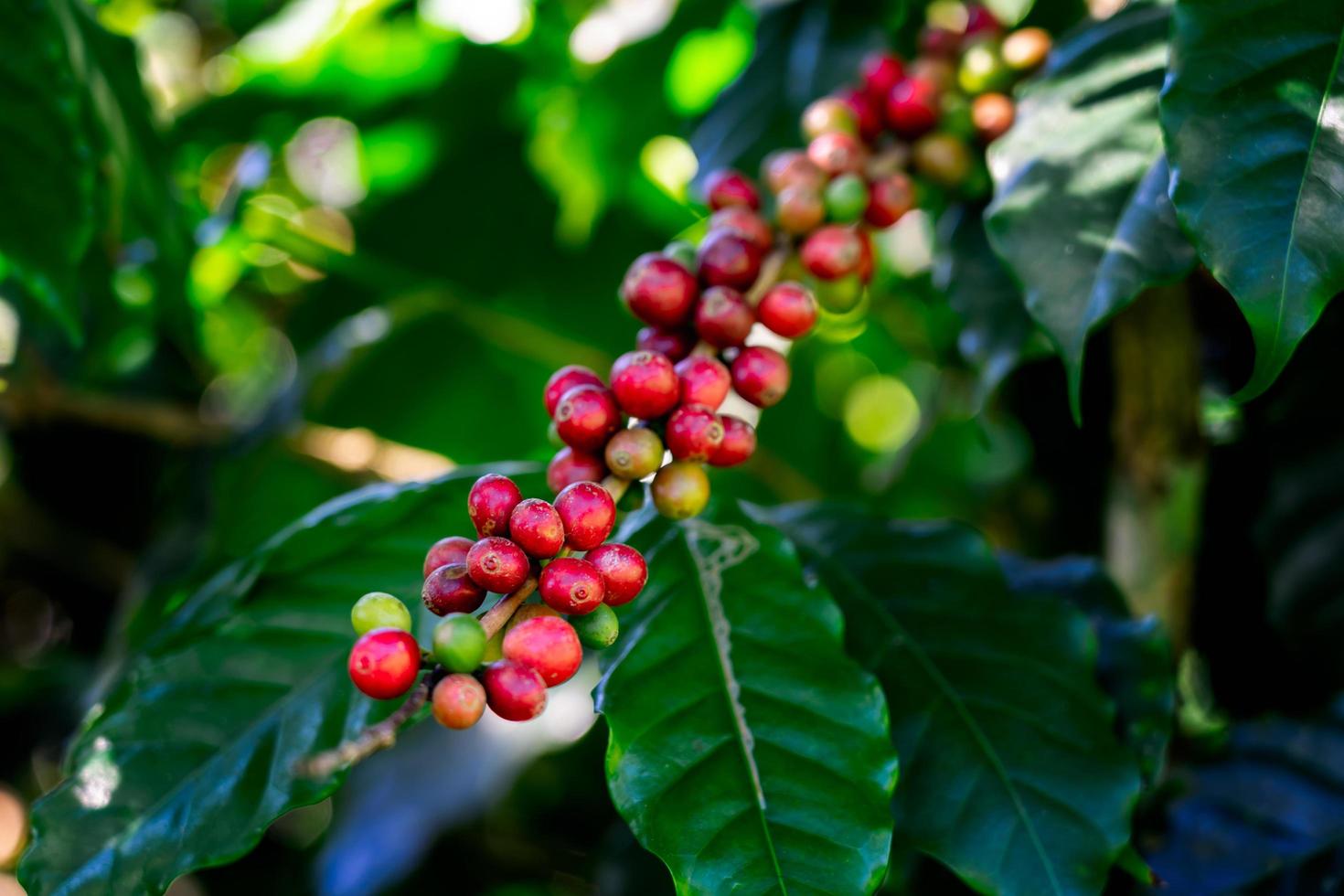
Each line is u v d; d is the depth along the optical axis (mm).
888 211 542
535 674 412
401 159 858
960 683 514
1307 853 554
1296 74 461
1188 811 575
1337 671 597
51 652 898
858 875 452
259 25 732
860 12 657
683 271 498
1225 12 465
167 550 758
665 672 480
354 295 886
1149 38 517
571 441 463
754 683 479
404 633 409
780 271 518
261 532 833
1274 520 608
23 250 573
